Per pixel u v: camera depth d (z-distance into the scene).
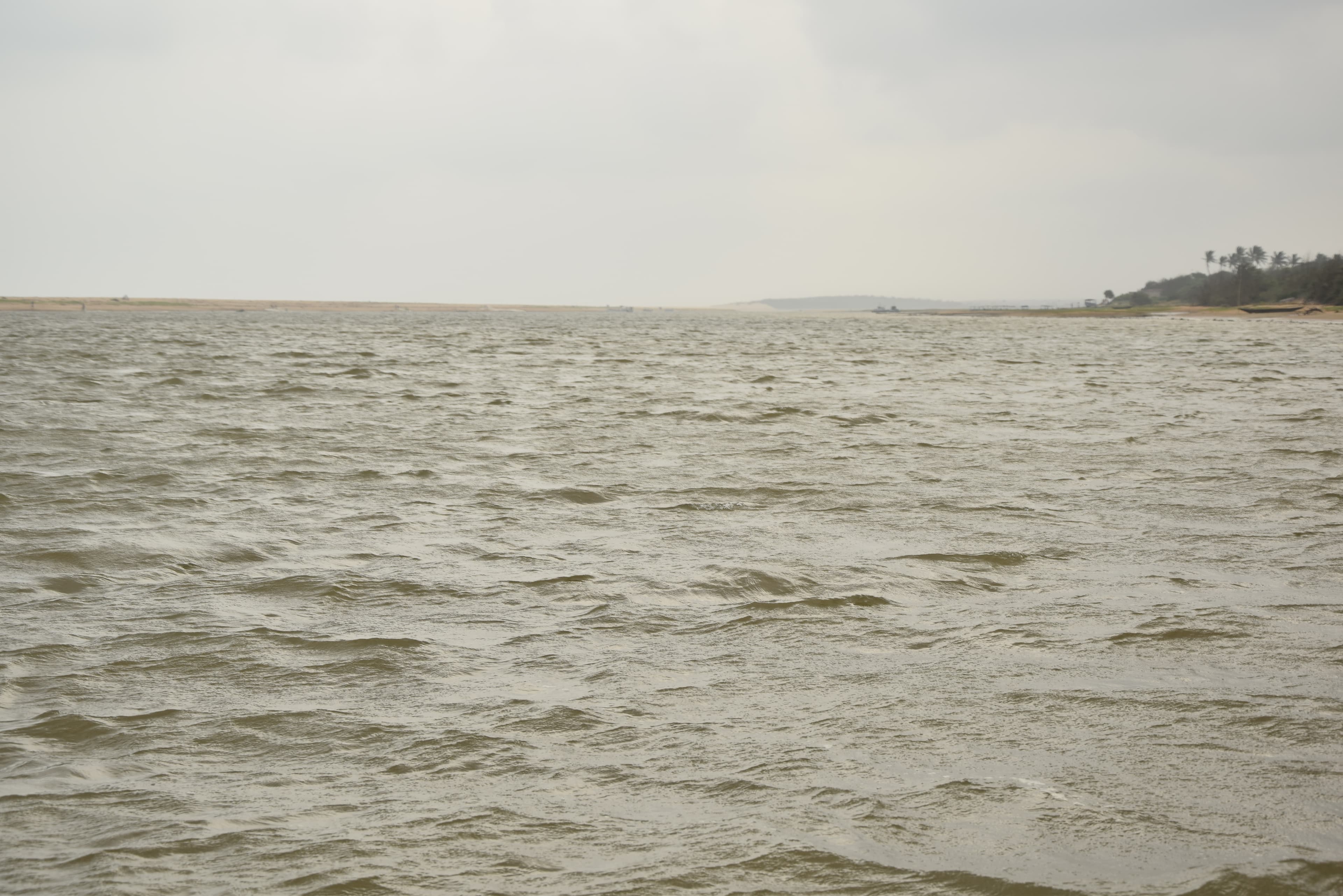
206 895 5.25
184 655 9.02
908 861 5.53
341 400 29.38
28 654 9.00
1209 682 8.13
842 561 12.12
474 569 11.88
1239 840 5.69
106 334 76.88
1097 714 7.49
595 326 127.50
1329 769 6.55
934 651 9.00
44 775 6.69
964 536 13.41
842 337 88.31
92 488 16.39
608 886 5.33
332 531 13.77
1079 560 12.16
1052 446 21.03
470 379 37.06
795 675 8.43
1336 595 10.59
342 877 5.41
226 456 19.56
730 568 11.78
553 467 18.78
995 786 6.38
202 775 6.70
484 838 5.82
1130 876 5.35
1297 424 24.52
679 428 23.89
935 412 27.06
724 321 191.38
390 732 7.36
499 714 7.66
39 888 5.30
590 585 11.15
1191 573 11.53
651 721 7.50
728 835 5.82
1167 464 18.77
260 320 140.75
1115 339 82.88
